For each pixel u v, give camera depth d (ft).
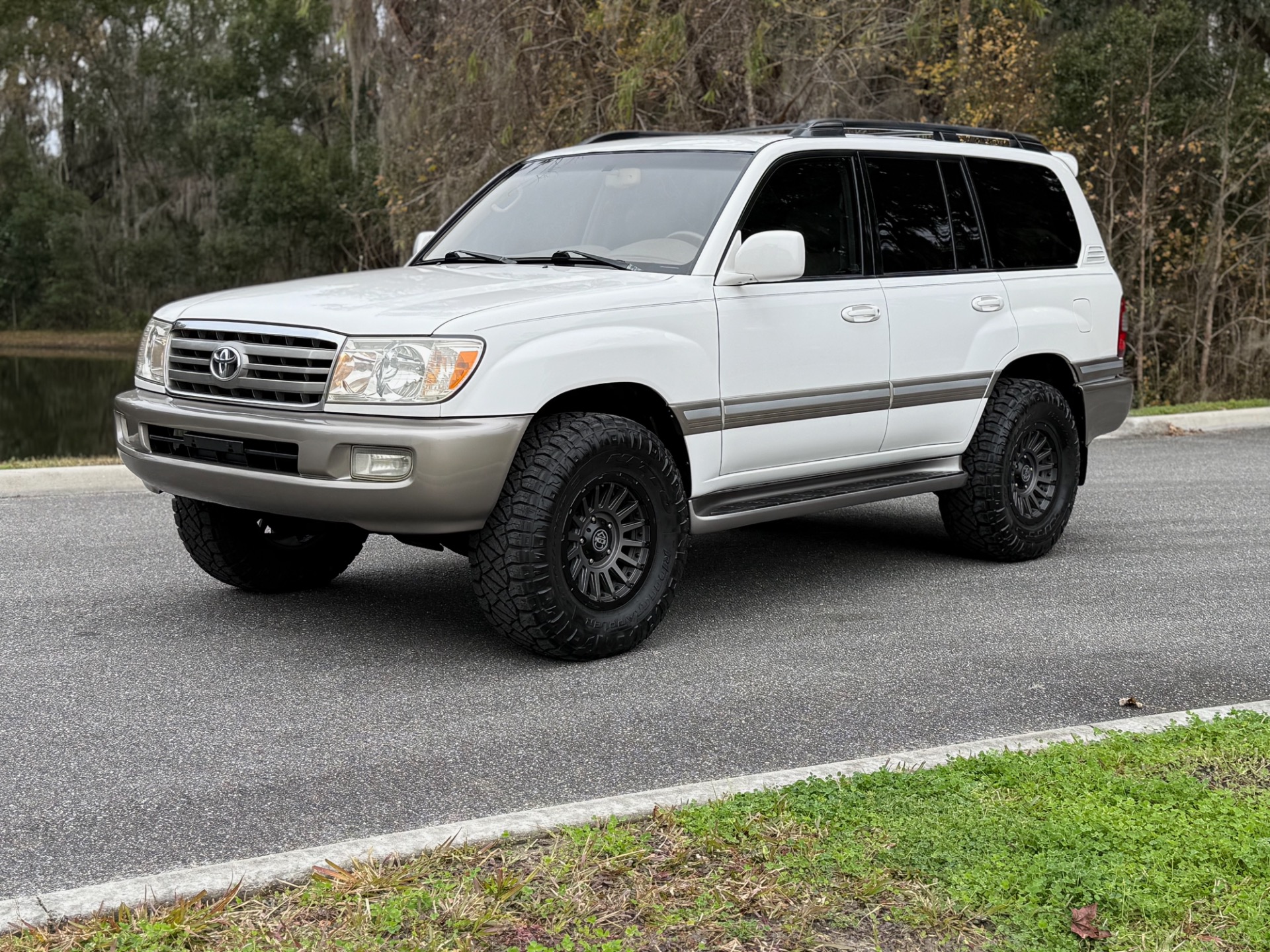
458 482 15.78
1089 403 24.53
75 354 150.61
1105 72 68.80
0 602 20.26
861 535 26.35
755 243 18.03
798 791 12.12
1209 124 68.54
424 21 62.13
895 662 17.65
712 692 16.24
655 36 46.70
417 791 12.96
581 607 17.11
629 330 17.39
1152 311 69.72
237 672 16.88
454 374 15.81
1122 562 23.85
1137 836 11.14
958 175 22.75
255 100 149.69
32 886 10.85
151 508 28.02
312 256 146.41
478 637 18.65
